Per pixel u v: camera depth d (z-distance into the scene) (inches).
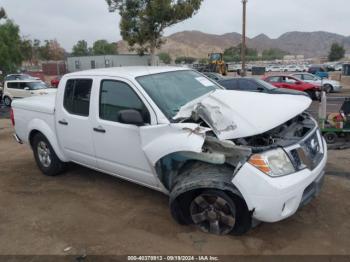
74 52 3472.0
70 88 196.1
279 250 136.6
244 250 137.1
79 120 189.0
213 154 134.8
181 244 143.3
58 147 212.8
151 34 984.9
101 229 158.6
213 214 144.3
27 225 165.8
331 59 4025.6
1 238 155.1
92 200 189.8
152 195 192.1
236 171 130.4
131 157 167.3
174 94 169.0
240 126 136.0
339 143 311.4
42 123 217.2
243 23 1088.2
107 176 224.8
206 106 146.1
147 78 170.7
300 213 164.2
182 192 140.6
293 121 165.6
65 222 166.9
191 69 202.8
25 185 216.7
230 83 553.9
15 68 1668.3
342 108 328.5
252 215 134.4
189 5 946.7
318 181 144.9
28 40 1958.7
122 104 168.2
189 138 136.3
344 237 144.0
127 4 976.9
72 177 226.2
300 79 809.5
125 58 1750.7
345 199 177.5
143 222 162.7
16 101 241.1
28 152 297.1
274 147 132.8
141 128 152.6
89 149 188.9
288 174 131.3
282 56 5418.3
